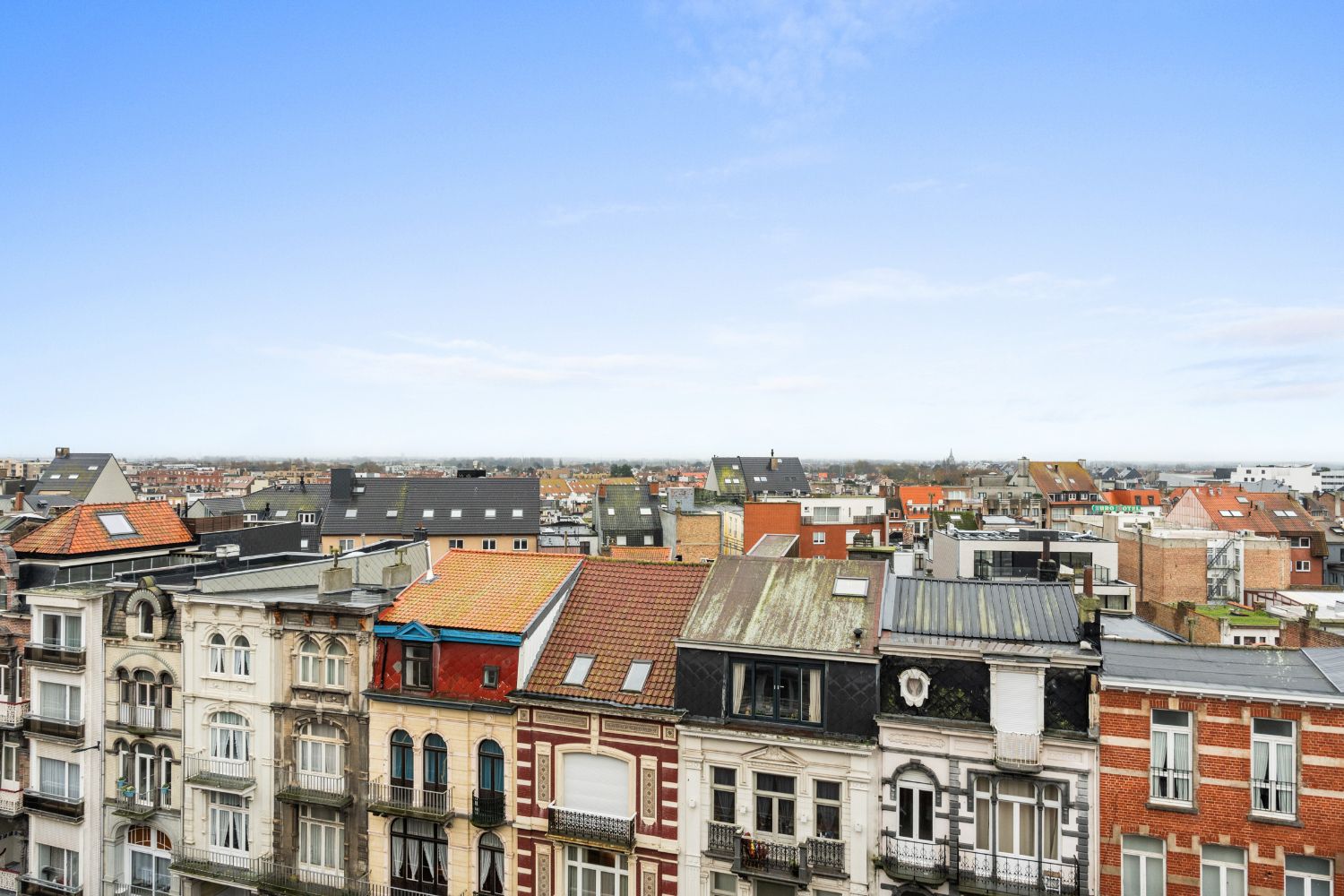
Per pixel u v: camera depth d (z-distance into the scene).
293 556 40.91
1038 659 22.47
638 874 25.62
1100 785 22.17
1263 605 56.19
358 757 28.33
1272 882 21.02
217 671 30.39
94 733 31.77
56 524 36.03
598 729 25.89
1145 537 64.62
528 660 27.08
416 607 28.84
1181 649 24.25
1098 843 22.20
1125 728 22.05
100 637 32.03
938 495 124.62
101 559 36.06
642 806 25.52
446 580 30.50
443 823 26.98
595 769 26.14
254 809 29.42
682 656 25.38
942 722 23.08
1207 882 21.64
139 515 39.47
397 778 28.03
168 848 31.50
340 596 30.33
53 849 32.44
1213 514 84.50
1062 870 22.27
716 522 78.50
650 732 25.39
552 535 84.75
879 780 23.77
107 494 95.25
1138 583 65.19
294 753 29.17
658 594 28.98
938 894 23.12
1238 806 21.30
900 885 23.42
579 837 25.56
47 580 34.34
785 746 24.16
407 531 79.88
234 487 198.25
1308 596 54.16
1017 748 22.23
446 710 27.22
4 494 94.88
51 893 31.94
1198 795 21.56
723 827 24.72
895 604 25.98
